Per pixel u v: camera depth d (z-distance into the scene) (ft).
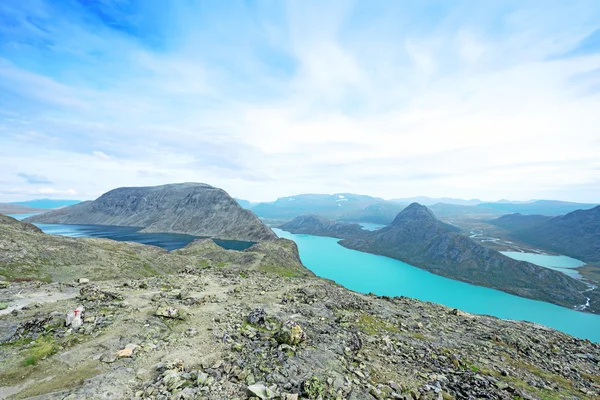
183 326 68.74
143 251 434.30
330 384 47.29
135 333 61.62
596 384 68.13
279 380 46.29
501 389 55.42
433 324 102.32
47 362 47.96
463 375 59.88
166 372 45.39
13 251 291.38
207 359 52.75
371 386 48.49
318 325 79.77
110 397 38.93
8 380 42.16
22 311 69.72
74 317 63.41
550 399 54.70
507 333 98.53
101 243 427.74
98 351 52.85
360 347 68.28
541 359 81.20
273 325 75.41
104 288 98.48
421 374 57.88
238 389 43.04
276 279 148.36
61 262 308.40
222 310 84.07
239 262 517.14
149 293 97.19
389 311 112.06
